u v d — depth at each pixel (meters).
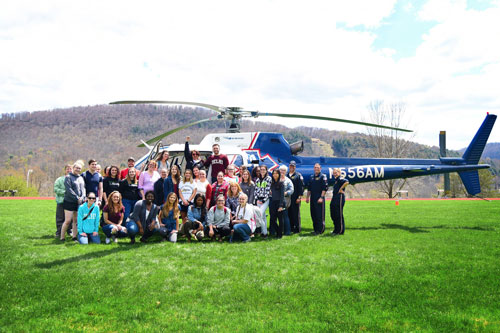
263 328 3.35
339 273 5.15
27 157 138.75
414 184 70.69
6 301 3.96
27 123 168.25
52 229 8.86
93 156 148.62
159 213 7.58
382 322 3.52
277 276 4.99
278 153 10.12
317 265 5.58
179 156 9.75
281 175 8.05
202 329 3.32
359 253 6.41
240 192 7.95
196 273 5.10
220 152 9.64
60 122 171.50
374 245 7.09
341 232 8.34
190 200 7.85
